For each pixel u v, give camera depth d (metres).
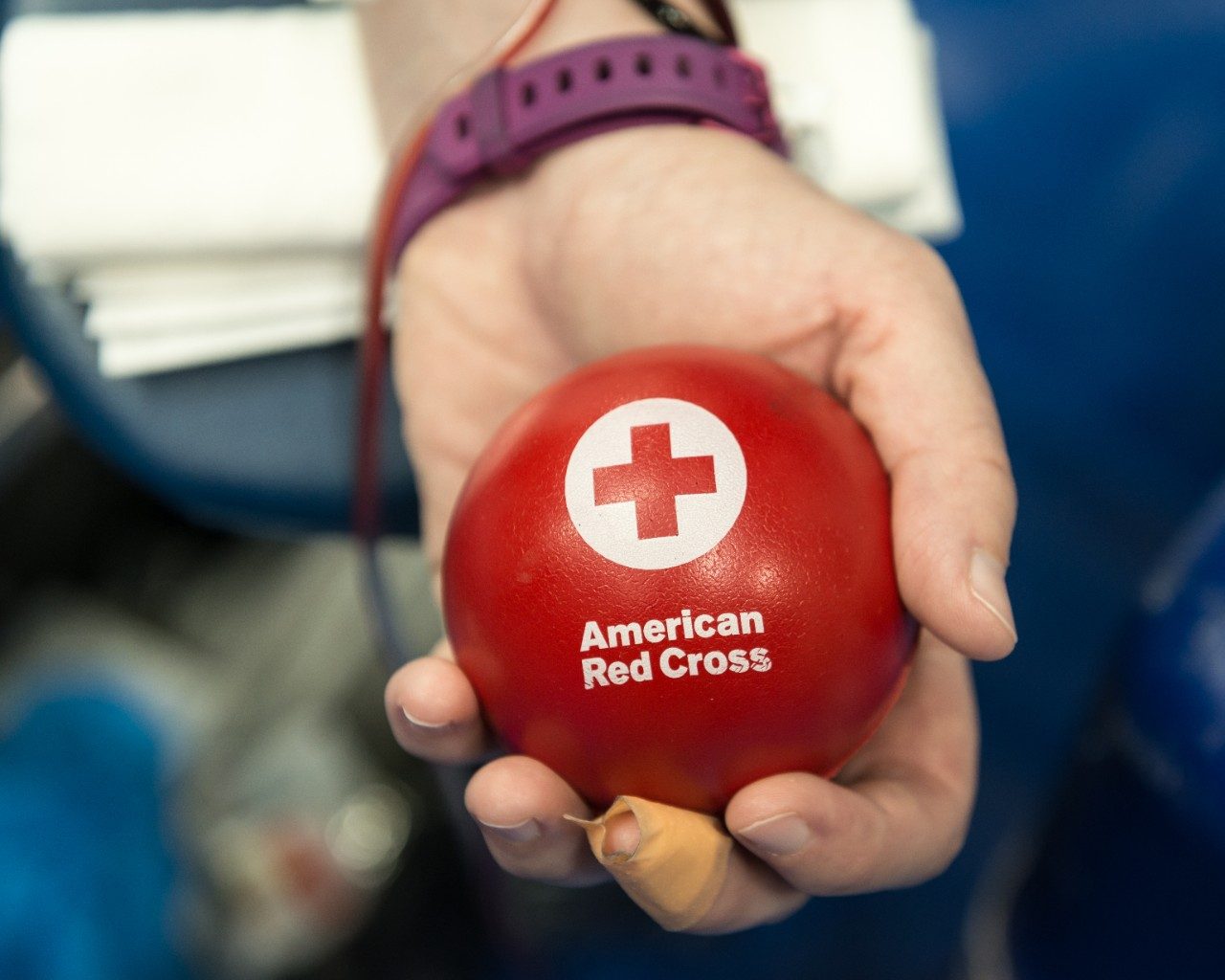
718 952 0.51
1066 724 0.53
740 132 0.31
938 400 0.27
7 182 0.34
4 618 0.53
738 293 0.29
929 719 0.29
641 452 0.25
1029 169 0.53
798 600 0.25
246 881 0.47
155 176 0.34
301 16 0.36
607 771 0.25
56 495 0.52
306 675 0.53
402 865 0.50
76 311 0.35
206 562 0.55
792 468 0.25
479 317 0.34
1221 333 0.53
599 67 0.31
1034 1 0.53
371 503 0.35
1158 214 0.53
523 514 0.25
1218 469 0.53
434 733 0.26
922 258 0.29
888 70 0.37
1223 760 0.30
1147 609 0.33
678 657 0.24
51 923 0.43
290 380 0.36
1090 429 0.54
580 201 0.31
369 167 0.35
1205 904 0.32
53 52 0.35
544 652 0.25
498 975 0.50
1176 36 0.52
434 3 0.35
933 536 0.26
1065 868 0.36
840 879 0.26
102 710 0.50
